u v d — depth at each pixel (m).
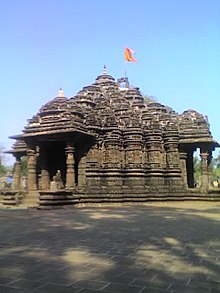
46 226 14.03
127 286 5.61
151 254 8.27
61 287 5.55
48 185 31.27
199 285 5.70
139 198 29.30
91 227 13.62
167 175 32.09
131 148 31.00
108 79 36.59
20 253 8.39
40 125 29.14
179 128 33.41
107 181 29.77
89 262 7.38
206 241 10.23
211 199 30.25
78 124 28.56
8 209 24.39
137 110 34.62
